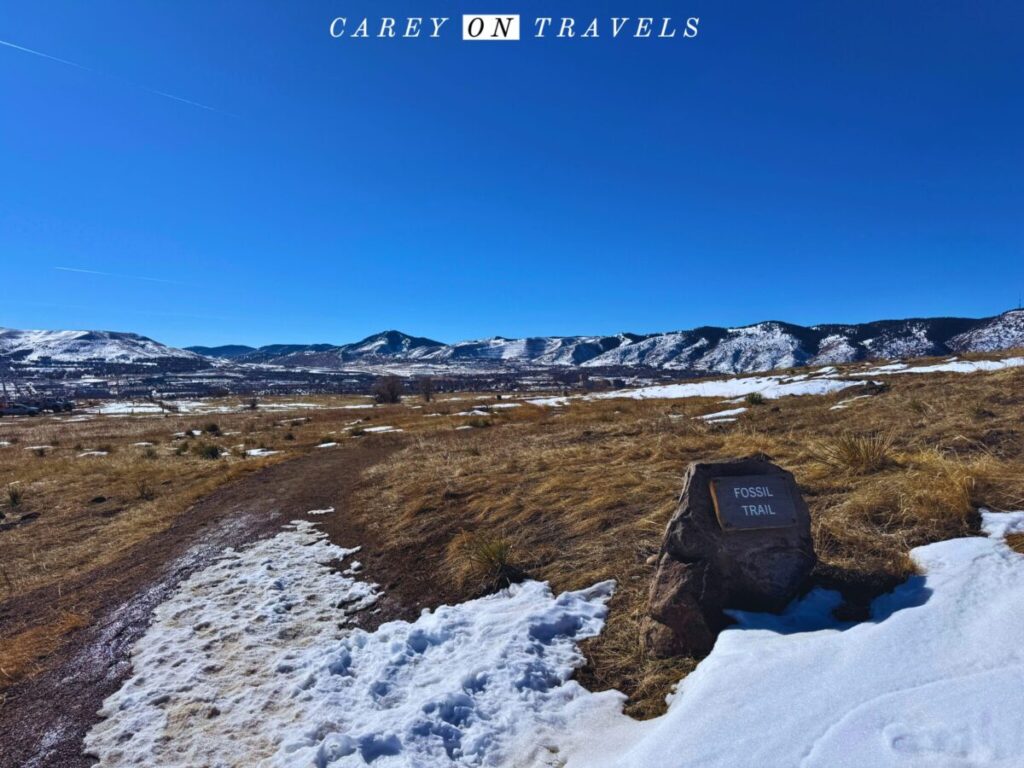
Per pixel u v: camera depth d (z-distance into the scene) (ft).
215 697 13.60
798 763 7.58
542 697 11.90
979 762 6.84
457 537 21.65
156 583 21.95
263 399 292.61
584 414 71.31
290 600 19.07
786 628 11.43
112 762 11.62
